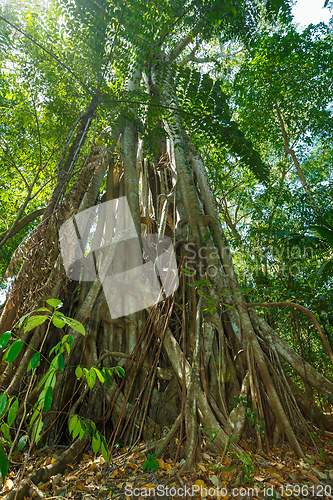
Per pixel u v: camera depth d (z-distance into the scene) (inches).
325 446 113.2
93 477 95.0
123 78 188.2
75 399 140.3
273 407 118.4
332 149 396.2
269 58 325.7
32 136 296.7
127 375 141.0
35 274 145.6
